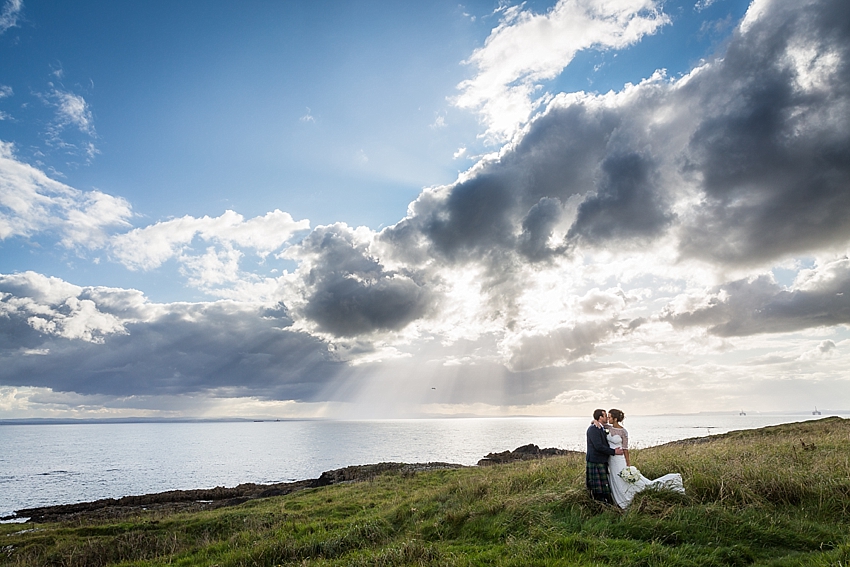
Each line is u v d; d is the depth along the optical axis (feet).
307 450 373.61
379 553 32.60
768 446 58.70
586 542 27.99
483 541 33.19
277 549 39.83
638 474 34.96
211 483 194.90
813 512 31.37
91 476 232.12
